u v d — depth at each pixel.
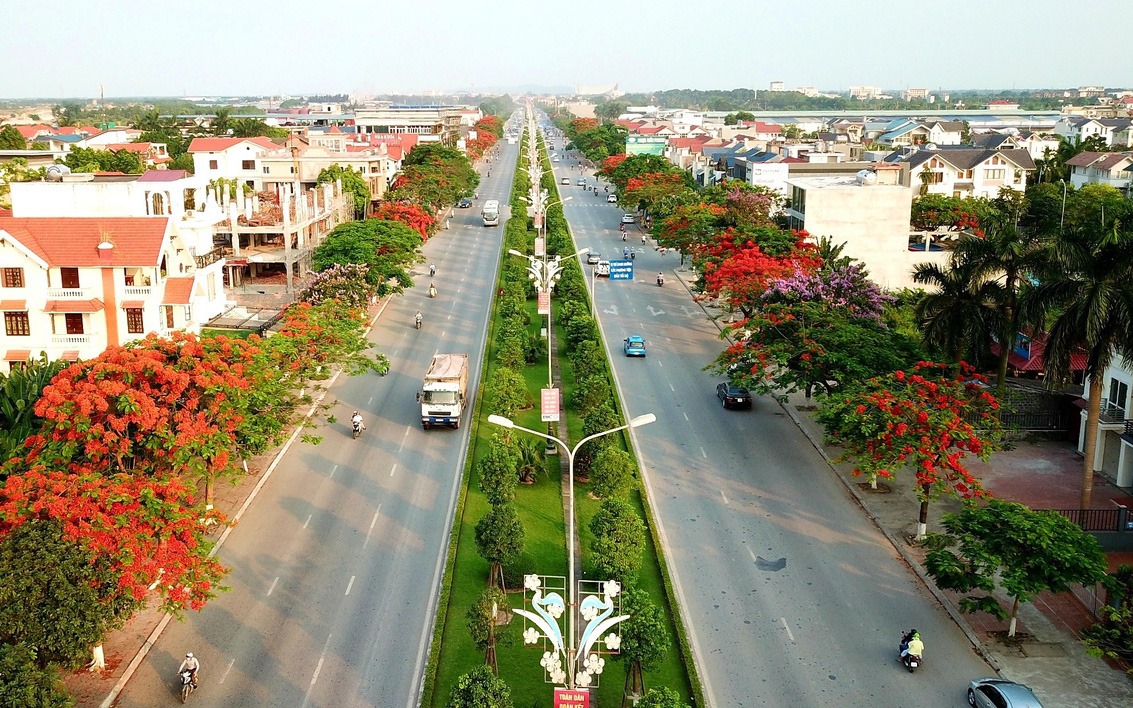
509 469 40.38
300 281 85.62
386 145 148.00
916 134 179.88
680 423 53.38
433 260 104.25
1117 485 44.41
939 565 31.33
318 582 35.59
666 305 84.19
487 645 29.61
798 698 28.83
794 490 44.34
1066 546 30.41
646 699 24.86
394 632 32.38
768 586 35.53
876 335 47.44
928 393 40.06
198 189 91.06
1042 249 44.38
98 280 52.94
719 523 40.78
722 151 160.50
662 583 35.31
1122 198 88.50
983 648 31.44
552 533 39.56
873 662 30.75
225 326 66.00
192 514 31.70
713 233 82.44
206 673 29.88
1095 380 38.53
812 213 81.00
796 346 47.59
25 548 27.25
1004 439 49.00
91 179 71.25
